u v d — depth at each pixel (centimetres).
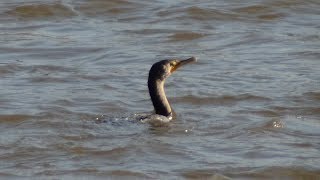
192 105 1670
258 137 1456
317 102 1678
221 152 1384
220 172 1301
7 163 1327
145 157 1356
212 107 1655
